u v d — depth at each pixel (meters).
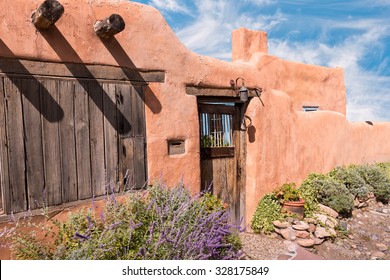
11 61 3.09
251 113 5.93
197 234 3.12
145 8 4.21
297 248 4.55
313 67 9.22
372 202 8.29
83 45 3.59
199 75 4.93
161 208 3.44
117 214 3.24
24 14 3.13
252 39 7.70
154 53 4.31
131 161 4.07
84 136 3.63
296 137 7.12
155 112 4.33
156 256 2.89
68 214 3.34
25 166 3.20
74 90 3.54
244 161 6.09
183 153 4.74
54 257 2.77
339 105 10.27
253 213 5.95
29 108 3.22
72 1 3.49
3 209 3.07
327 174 8.17
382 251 5.62
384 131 11.45
